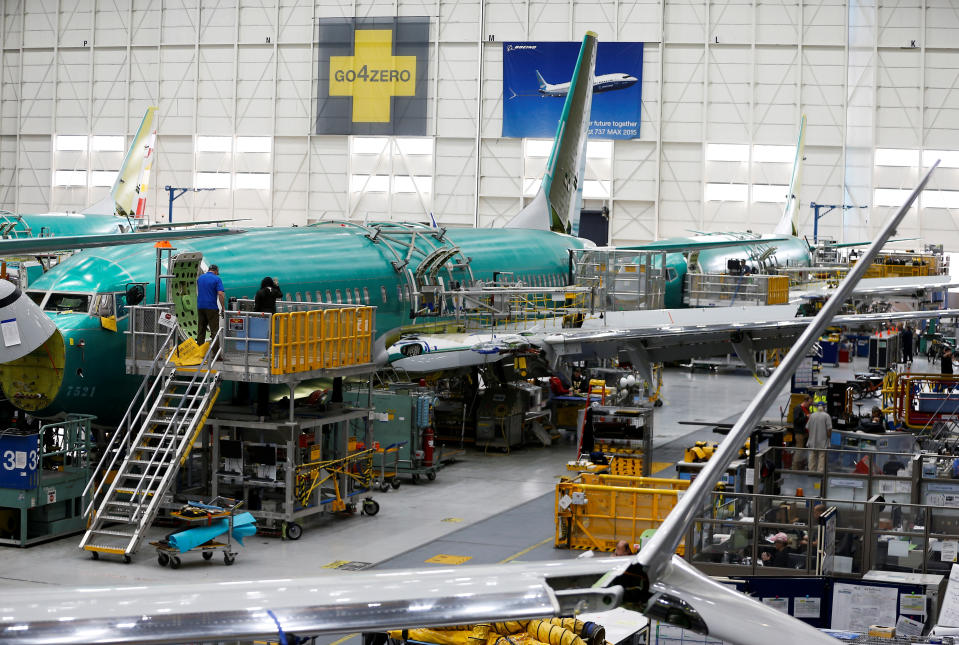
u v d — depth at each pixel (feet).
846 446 107.04
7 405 84.17
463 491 100.01
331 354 87.10
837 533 64.03
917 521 63.82
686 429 134.00
